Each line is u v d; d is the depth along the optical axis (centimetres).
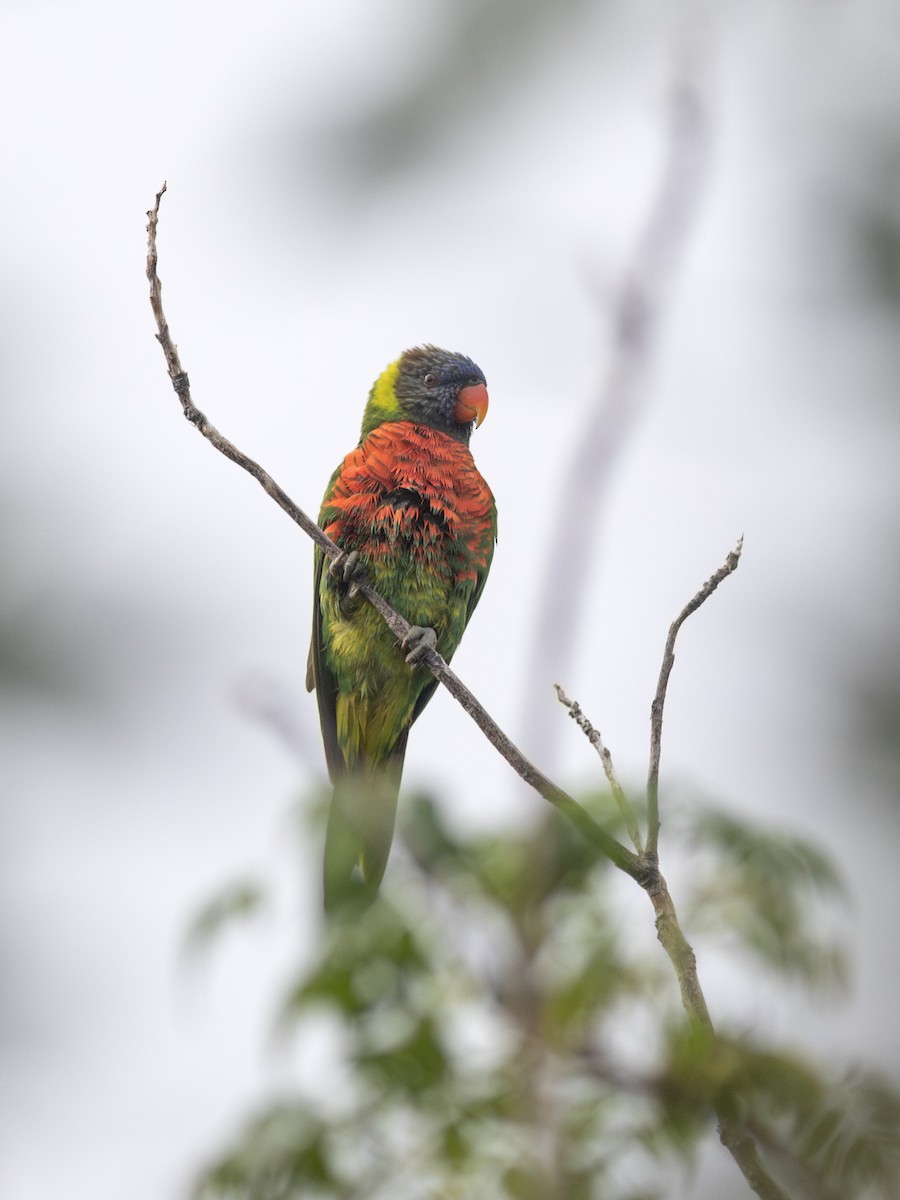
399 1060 789
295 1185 778
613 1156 756
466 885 841
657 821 663
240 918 861
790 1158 693
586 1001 771
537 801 858
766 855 811
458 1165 770
